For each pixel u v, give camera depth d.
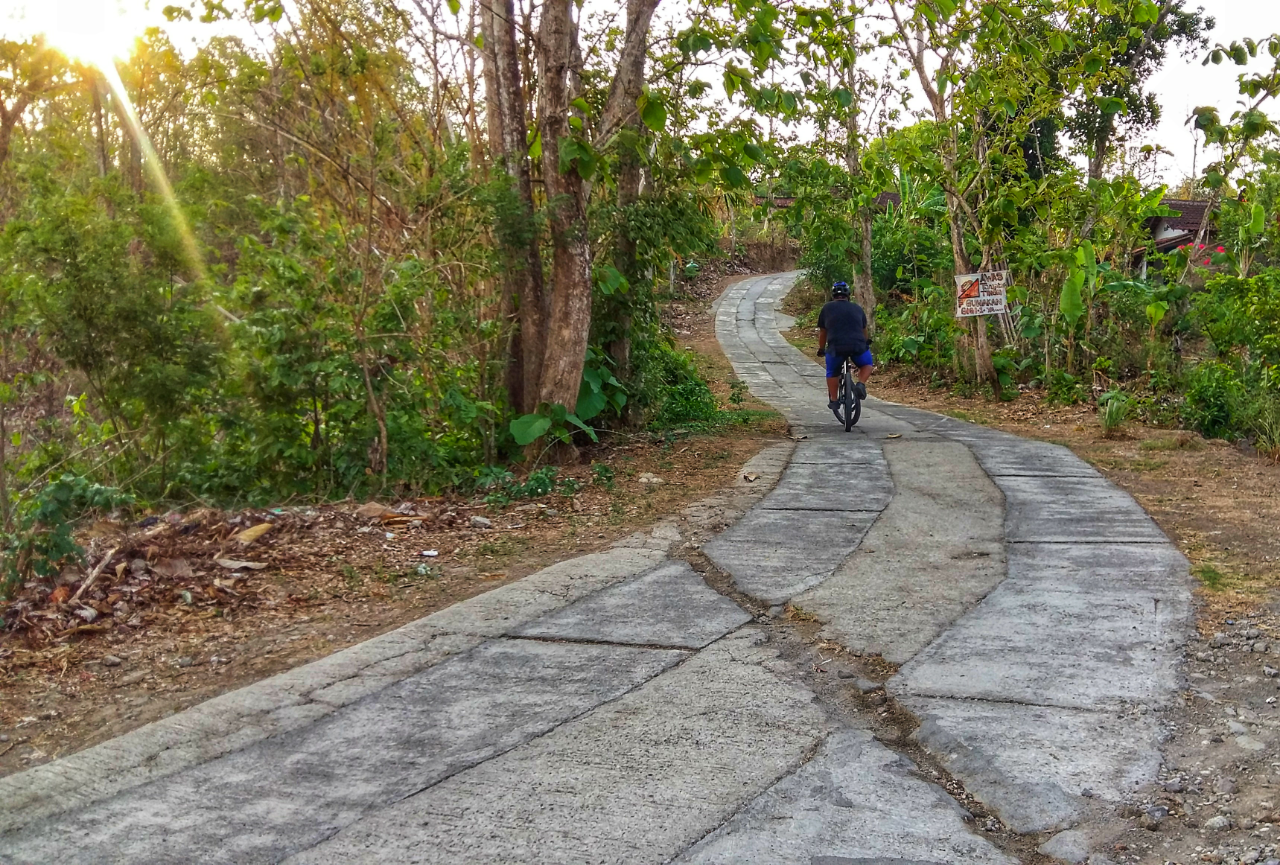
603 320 10.80
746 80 8.29
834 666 4.52
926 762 3.61
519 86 9.33
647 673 4.48
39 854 3.15
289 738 3.93
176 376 7.51
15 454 8.93
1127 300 16.97
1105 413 11.86
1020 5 14.70
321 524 7.09
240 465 8.31
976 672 4.34
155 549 6.11
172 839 3.21
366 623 5.40
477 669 4.60
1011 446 10.62
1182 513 7.31
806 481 8.73
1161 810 3.19
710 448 10.62
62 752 3.98
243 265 8.30
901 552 6.38
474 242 9.19
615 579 5.95
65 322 7.36
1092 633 4.77
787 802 3.31
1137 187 16.62
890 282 31.08
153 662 4.88
